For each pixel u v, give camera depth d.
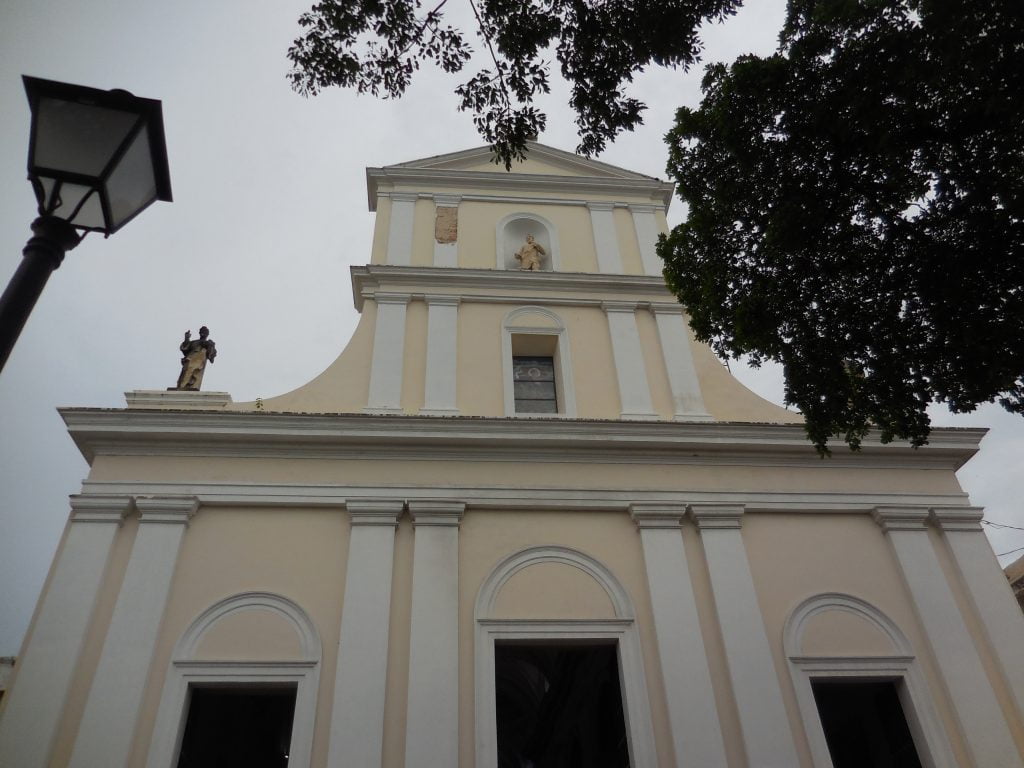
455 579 10.28
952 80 8.06
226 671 9.45
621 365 13.03
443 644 9.74
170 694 9.20
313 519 10.75
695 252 9.97
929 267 8.52
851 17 8.22
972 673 10.19
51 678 9.05
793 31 8.99
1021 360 8.09
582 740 12.88
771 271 9.40
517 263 14.68
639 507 11.16
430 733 9.11
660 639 10.11
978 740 9.64
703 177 9.66
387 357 12.61
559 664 13.28
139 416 11.00
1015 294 8.15
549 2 8.80
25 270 4.68
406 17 8.70
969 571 11.05
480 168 15.89
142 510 10.41
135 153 5.10
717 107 9.02
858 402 9.17
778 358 9.46
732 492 11.52
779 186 8.98
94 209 5.05
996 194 8.09
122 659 9.29
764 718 9.59
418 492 11.00
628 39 8.78
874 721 10.59
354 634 9.75
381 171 15.24
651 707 9.66
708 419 12.48
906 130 8.33
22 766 8.48
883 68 8.12
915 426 8.89
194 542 10.38
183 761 9.14
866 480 11.91
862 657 10.29
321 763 8.90
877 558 11.24
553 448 11.62
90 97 5.01
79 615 9.51
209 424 11.10
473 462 11.41
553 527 11.02
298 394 12.14
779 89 8.68
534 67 8.97
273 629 9.83
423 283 13.60
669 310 13.84
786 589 10.80
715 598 10.50
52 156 4.92
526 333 13.30
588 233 15.05
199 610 9.85
